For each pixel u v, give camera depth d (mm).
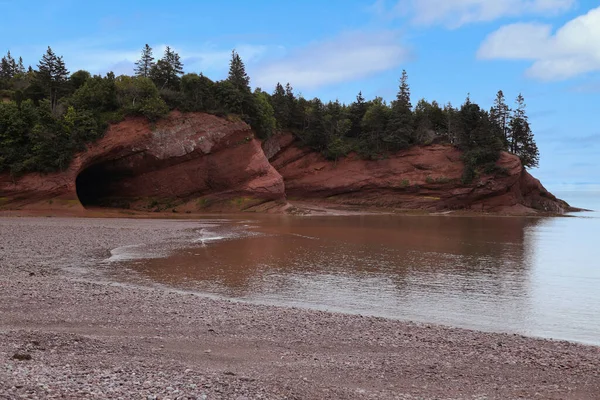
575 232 48250
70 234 33438
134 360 8586
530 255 30281
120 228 39062
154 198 66938
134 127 63812
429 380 8680
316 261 25672
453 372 9234
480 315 15539
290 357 9781
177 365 8453
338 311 15555
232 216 62281
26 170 55844
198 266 23234
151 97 66500
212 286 18812
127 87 66438
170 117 66875
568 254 31109
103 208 63969
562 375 9289
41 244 28062
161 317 12727
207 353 9711
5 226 37000
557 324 14633
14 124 55625
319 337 11586
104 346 9469
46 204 56000
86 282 17797
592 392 8352
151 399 6262
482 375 9133
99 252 26469
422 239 37875
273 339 11195
